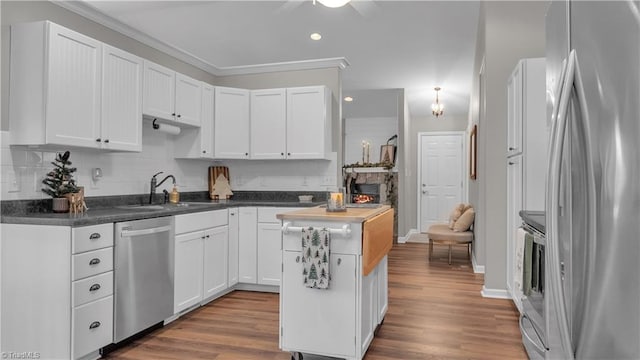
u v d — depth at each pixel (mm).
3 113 2547
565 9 1092
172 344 2713
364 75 5980
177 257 3145
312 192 4703
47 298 2324
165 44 4035
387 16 3967
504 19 3779
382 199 7238
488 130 3822
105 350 2572
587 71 937
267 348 2648
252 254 4043
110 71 2971
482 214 4605
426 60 5297
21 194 2660
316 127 4367
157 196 3857
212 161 4863
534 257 2086
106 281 2514
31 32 2525
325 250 2344
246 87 4969
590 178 921
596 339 897
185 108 3904
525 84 3119
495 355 2531
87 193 3166
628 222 784
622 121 799
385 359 2475
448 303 3607
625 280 796
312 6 3709
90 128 2799
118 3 3506
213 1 3549
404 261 5492
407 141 7551
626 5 778
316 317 2414
